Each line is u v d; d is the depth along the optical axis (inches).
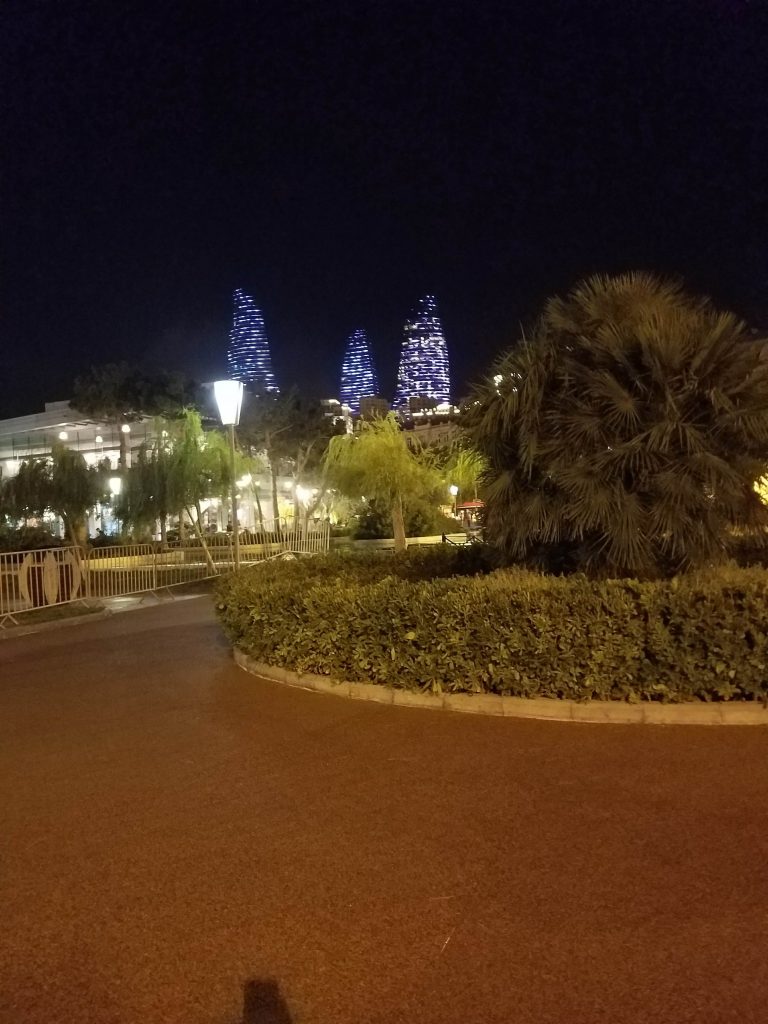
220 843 193.6
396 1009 130.4
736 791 210.7
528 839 188.1
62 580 673.6
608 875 169.8
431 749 253.9
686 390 326.3
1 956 149.3
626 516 321.7
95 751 272.8
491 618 292.5
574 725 271.3
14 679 410.3
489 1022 126.6
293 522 1302.9
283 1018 129.3
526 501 357.4
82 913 163.3
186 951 148.5
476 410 377.1
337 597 337.7
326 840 192.5
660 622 275.3
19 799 229.8
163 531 1203.2
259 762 251.1
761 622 270.1
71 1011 133.1
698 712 267.6
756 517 340.2
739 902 157.2
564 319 356.8
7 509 1197.1
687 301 355.3
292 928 154.7
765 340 349.7
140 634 547.5
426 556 499.8
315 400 2229.3
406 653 308.7
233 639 406.0
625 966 138.7
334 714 299.7
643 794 211.3
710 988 132.0
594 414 335.0
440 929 152.3
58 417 2721.5
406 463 999.6
